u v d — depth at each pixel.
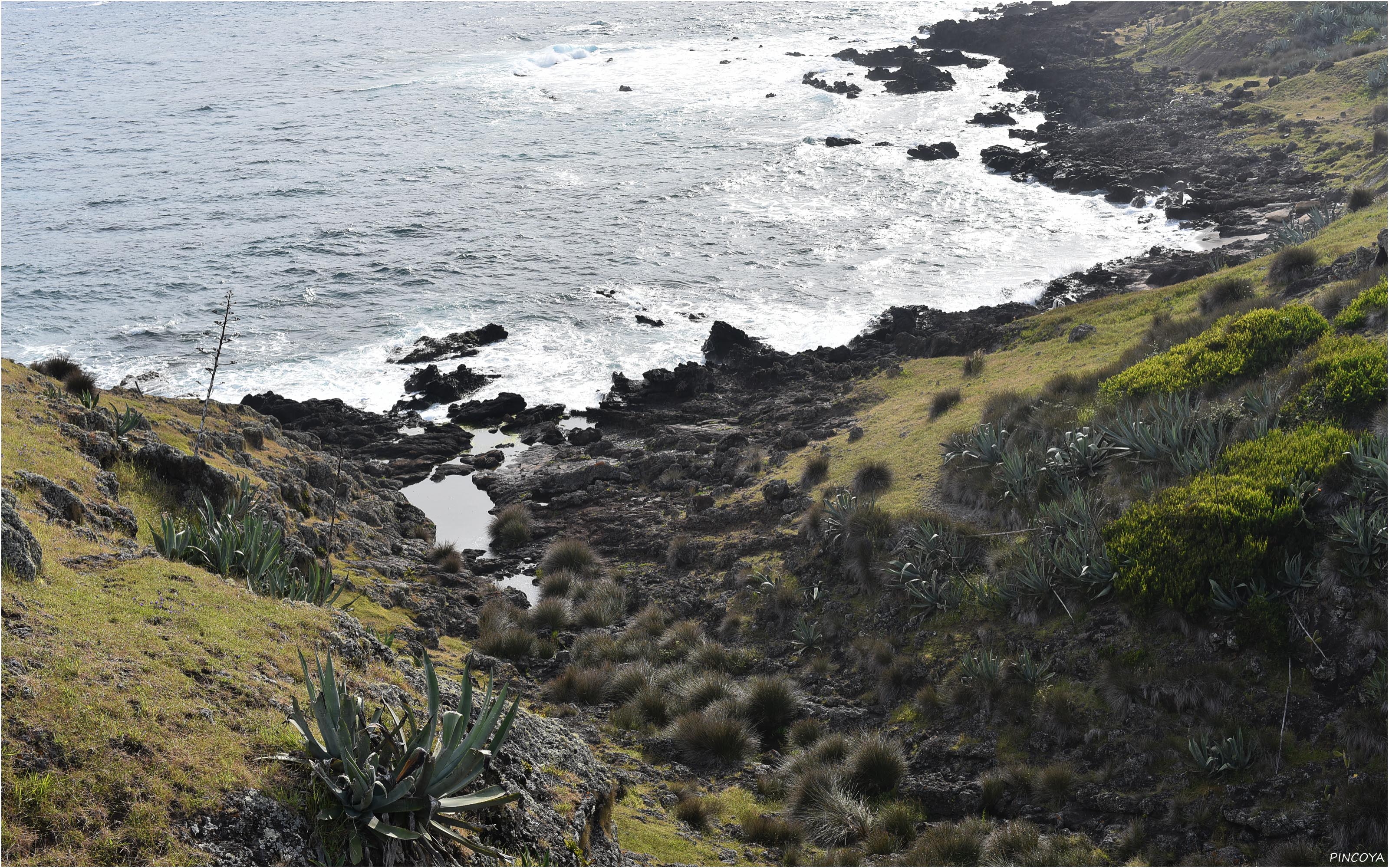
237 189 78.31
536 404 42.22
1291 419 19.06
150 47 151.00
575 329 50.34
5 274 59.66
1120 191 64.75
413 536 30.34
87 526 13.00
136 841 6.82
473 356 47.41
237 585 11.93
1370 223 32.25
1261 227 53.22
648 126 97.06
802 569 23.66
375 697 10.03
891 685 18.62
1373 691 13.92
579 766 11.98
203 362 47.25
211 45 151.12
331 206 73.81
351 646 11.08
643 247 63.03
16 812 6.64
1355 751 13.51
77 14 189.62
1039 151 76.00
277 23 170.62
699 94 109.44
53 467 15.13
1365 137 61.41
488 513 33.12
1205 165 66.19
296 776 7.93
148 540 15.02
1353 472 16.66
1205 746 14.57
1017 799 15.12
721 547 26.80
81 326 51.94
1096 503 19.92
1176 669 15.84
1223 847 13.14
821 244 61.72
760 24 158.25
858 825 14.66
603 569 27.92
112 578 10.61
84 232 68.12
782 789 16.03
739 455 33.28
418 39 151.75
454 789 8.27
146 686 8.31
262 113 105.50
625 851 11.94
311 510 26.39
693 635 22.59
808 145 86.62
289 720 8.66
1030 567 18.61
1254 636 15.55
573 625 24.20
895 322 44.62
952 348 39.00
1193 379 22.30
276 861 7.26
